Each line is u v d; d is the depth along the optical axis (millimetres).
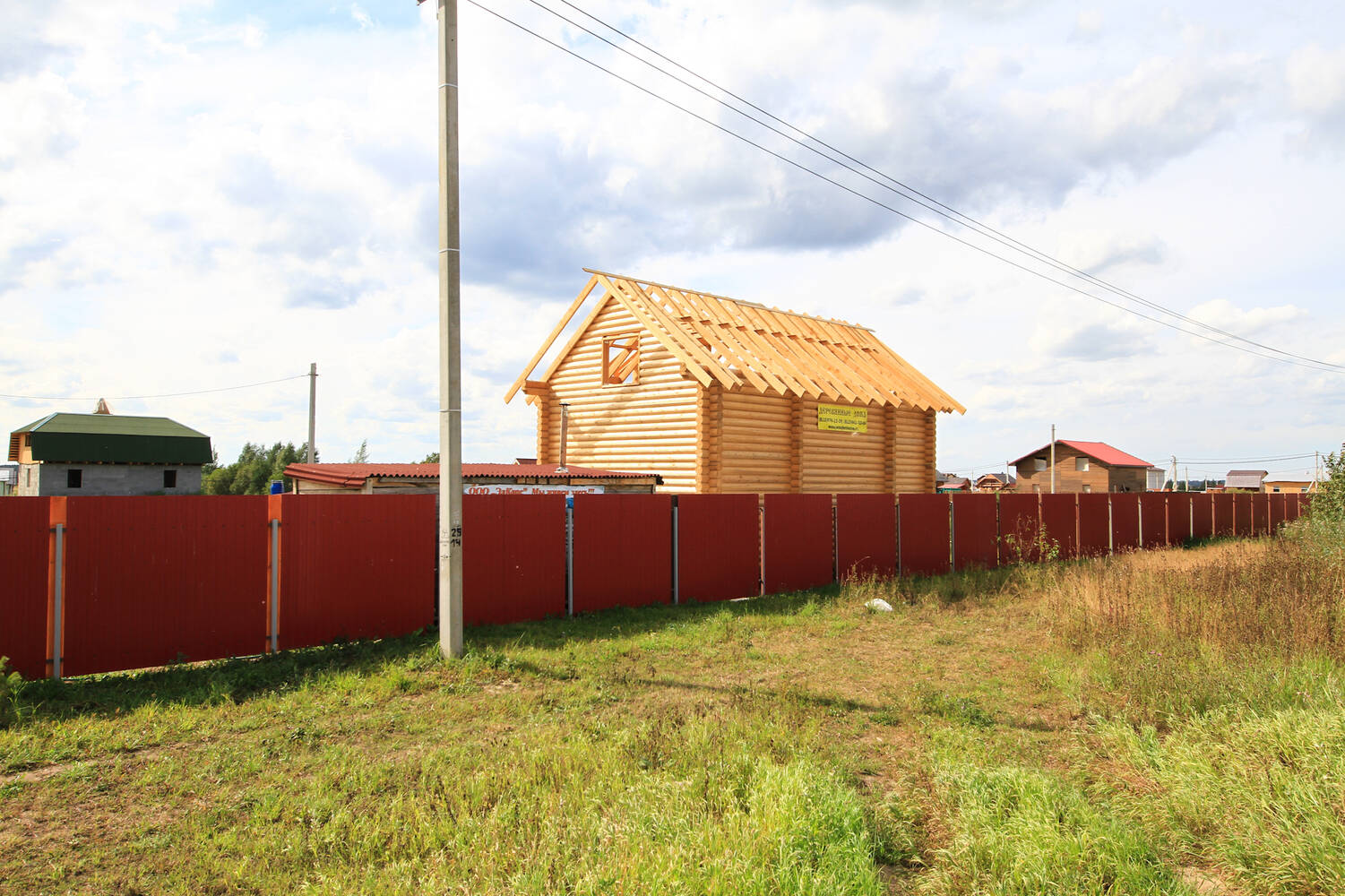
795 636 11523
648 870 4023
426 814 5039
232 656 9875
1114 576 12586
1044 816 4777
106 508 9086
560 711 7613
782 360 21453
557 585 13047
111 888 4277
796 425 21344
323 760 6207
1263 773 5203
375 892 4133
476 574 12109
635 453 21125
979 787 5309
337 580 10750
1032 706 7977
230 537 9914
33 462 43781
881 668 9586
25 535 8594
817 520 17172
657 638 11102
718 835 4438
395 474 14484
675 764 5863
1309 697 6816
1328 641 8898
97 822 5117
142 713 7289
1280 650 8570
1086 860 4395
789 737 6551
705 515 15164
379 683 8477
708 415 19594
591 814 4902
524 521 12695
